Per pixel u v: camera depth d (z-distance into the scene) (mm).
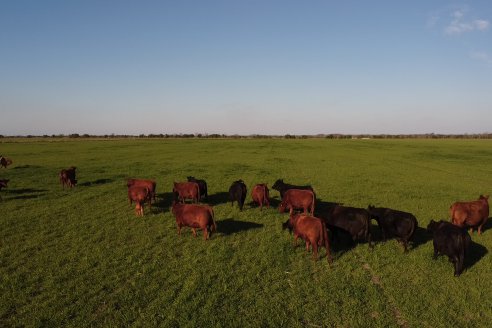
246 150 60500
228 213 16734
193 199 17281
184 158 45000
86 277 9992
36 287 9422
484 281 9781
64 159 42719
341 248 12172
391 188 23781
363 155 50812
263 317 8117
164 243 12688
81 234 13742
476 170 34125
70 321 7957
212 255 11539
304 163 39500
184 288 9336
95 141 96312
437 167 36469
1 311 8266
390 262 11070
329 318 8133
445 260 11117
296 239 12086
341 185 24938
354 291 9258
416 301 8734
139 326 7742
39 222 15289
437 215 16672
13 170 31875
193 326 7707
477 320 8000
